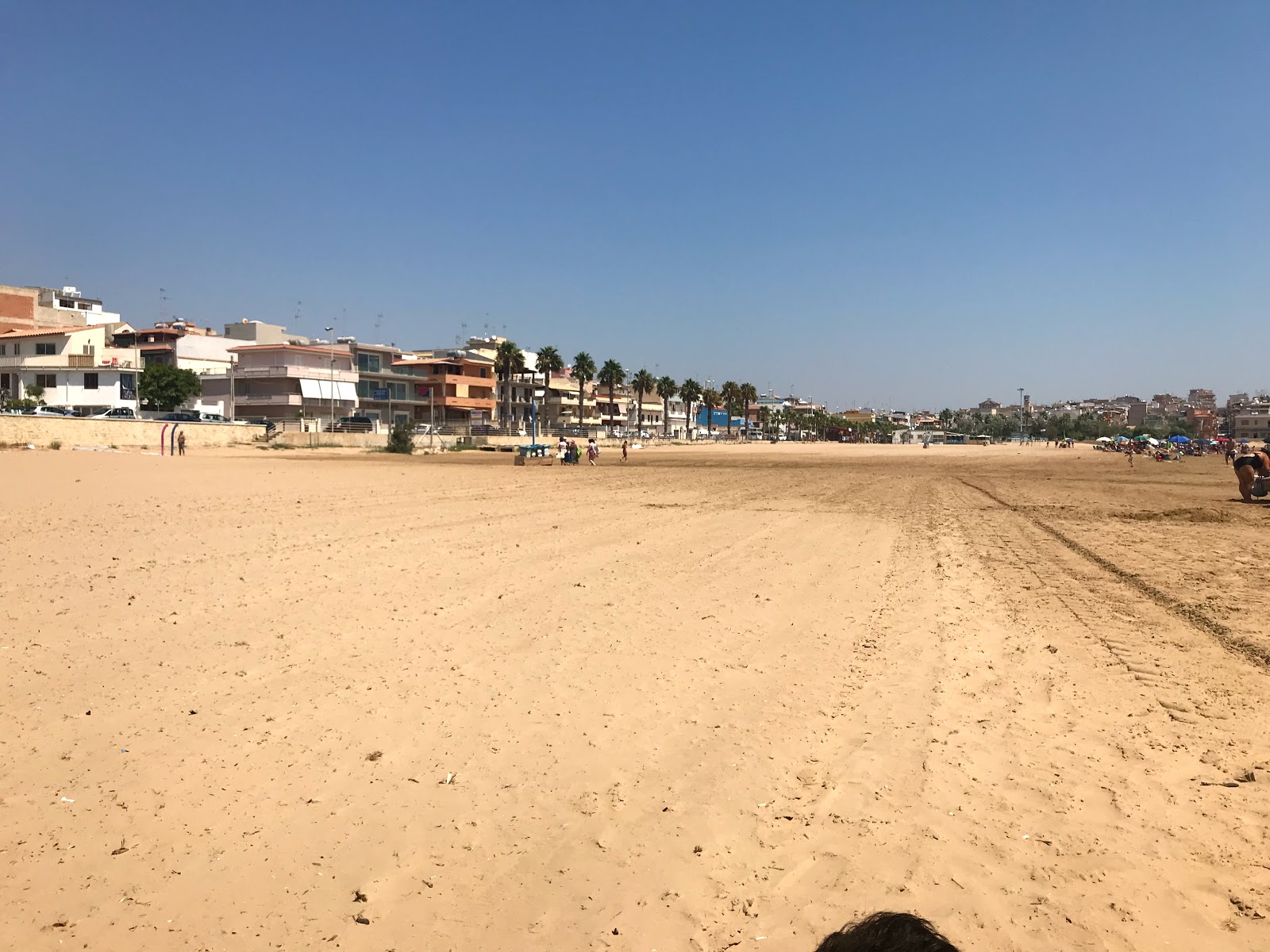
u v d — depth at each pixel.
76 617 8.98
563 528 18.33
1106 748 5.84
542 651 8.25
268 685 7.01
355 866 4.21
